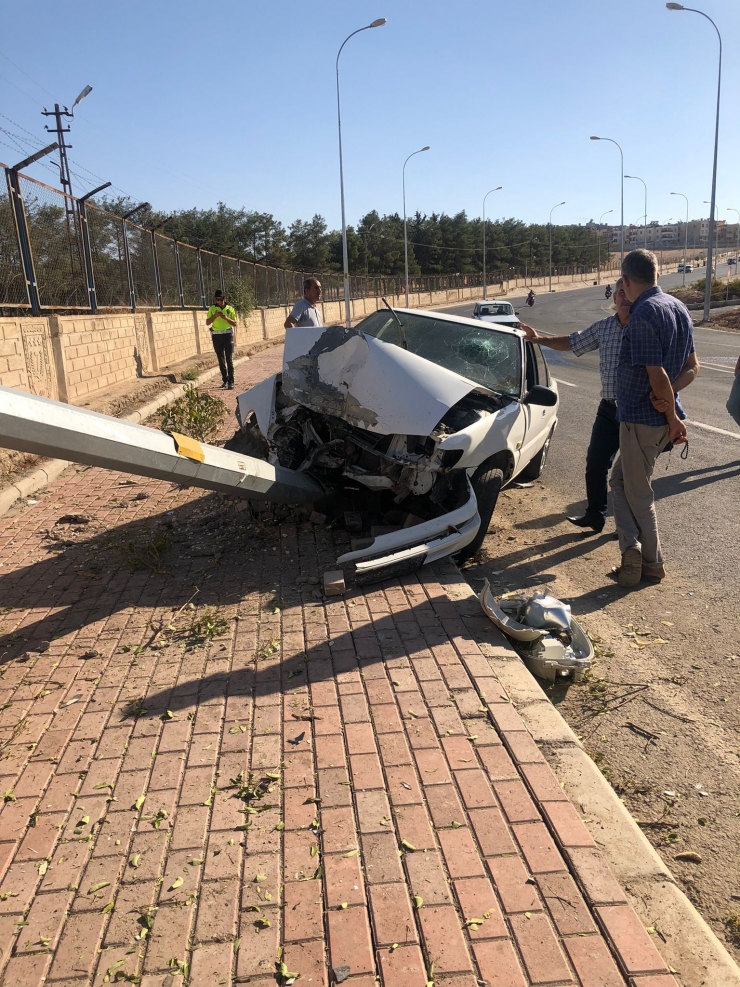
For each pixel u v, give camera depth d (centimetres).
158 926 220
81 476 754
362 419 511
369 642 386
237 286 2456
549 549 567
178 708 333
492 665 361
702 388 1346
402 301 6594
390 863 241
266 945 213
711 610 459
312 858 244
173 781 284
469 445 504
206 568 496
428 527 478
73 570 496
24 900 231
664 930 222
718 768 315
